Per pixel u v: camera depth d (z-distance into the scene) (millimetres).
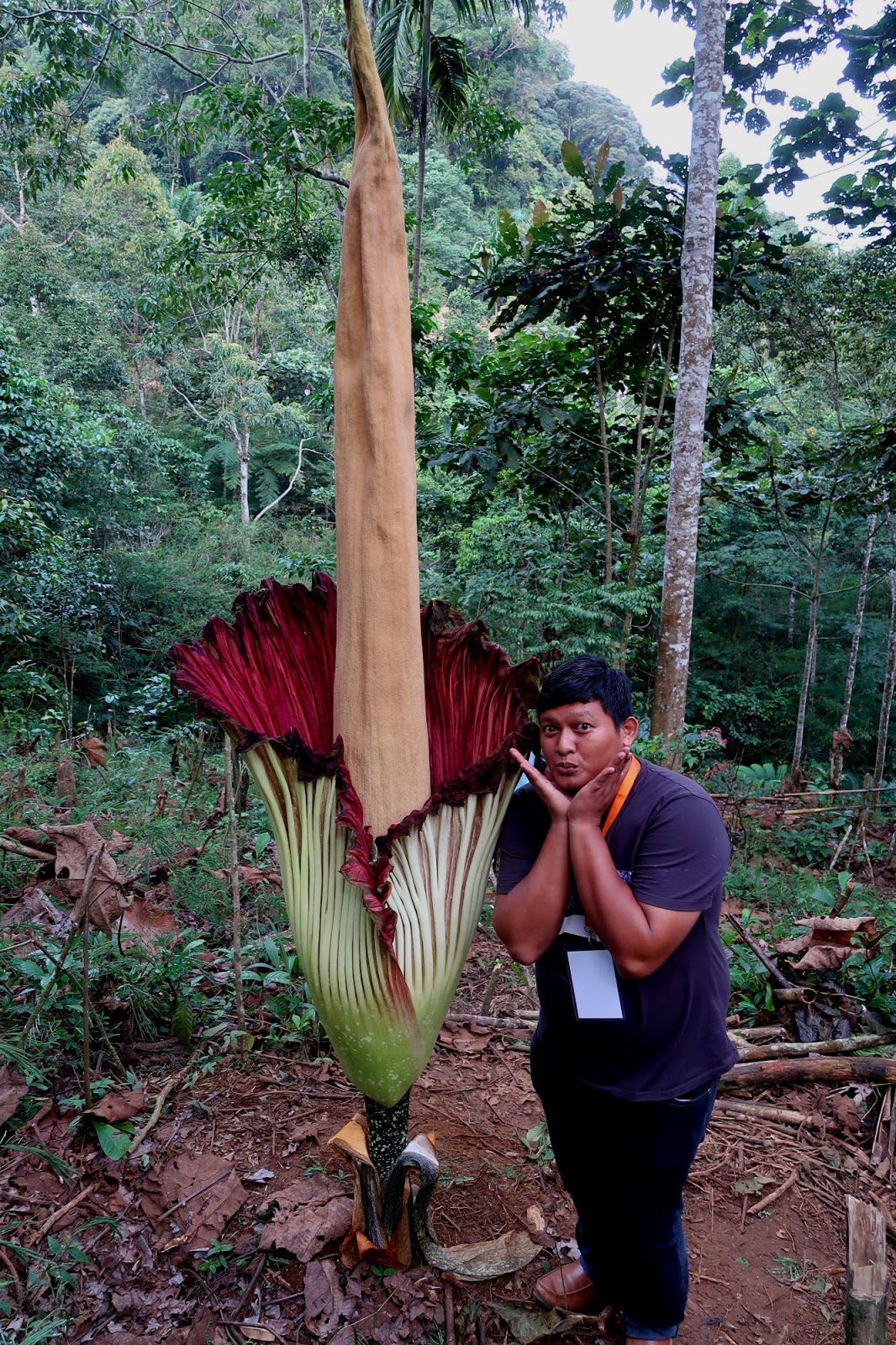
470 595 7125
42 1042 2656
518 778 1592
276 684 1748
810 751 11930
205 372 29062
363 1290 2023
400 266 1433
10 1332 1877
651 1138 1654
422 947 1541
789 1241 2379
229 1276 2064
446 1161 2527
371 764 1479
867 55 7164
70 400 18938
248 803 5156
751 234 6832
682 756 5883
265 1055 2945
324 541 24672
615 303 7117
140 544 20109
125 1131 2496
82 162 14023
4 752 6621
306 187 11352
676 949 1604
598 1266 1911
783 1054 3188
